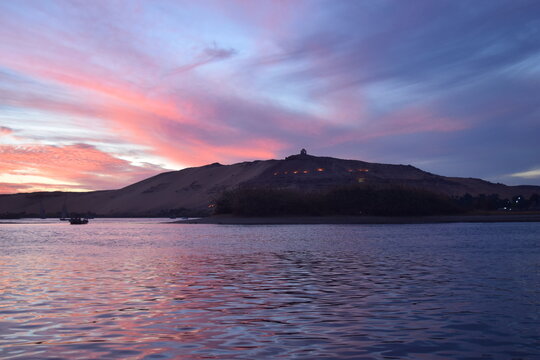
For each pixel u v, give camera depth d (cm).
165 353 1027
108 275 2277
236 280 2089
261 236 5706
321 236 5550
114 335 1177
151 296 1700
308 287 1884
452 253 3309
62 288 1883
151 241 5084
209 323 1295
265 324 1280
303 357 999
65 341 1125
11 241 5506
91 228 10781
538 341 1116
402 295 1695
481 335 1166
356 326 1254
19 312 1441
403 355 1013
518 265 2592
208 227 9319
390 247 3872
